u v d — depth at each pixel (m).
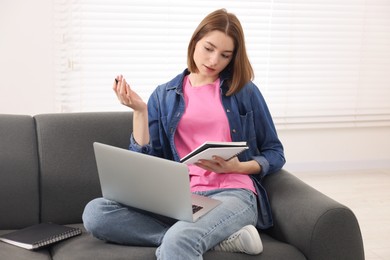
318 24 3.71
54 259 1.72
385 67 3.95
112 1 3.27
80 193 2.05
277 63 3.67
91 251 1.72
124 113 2.20
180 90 2.12
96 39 3.29
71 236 1.87
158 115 2.13
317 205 1.78
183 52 3.45
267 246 1.79
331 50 3.78
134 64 3.39
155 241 1.77
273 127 2.14
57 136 2.07
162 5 3.36
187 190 1.62
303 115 3.81
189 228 1.66
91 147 2.09
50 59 3.25
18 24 3.15
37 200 2.01
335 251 1.74
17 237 1.81
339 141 3.99
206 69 2.03
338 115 3.90
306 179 3.78
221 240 1.75
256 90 2.13
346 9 3.76
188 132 2.06
